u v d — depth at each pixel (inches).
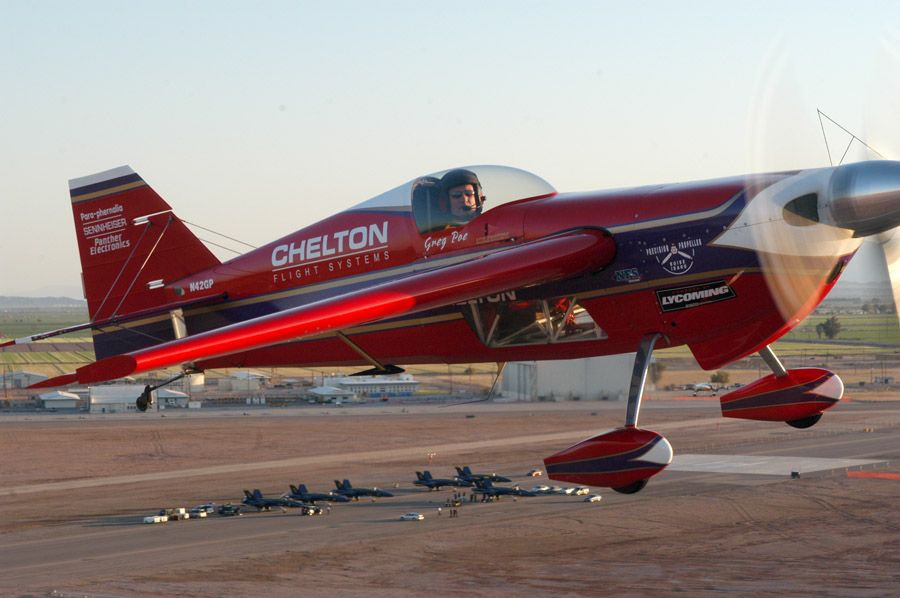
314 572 771.4
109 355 746.2
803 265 498.6
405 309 531.5
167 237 735.7
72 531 995.3
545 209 569.0
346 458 1584.6
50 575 784.3
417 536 919.7
